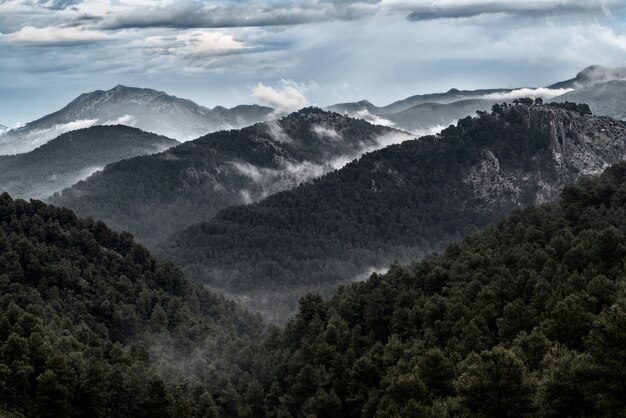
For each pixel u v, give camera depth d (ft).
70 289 579.89
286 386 430.61
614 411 218.59
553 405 233.96
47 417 347.77
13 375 352.28
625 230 448.24
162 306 617.62
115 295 594.24
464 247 572.10
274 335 503.20
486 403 233.14
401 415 258.78
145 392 383.65
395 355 371.15
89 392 368.89
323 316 500.33
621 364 220.84
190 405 397.39
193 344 563.48
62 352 408.05
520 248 470.80
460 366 305.53
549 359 278.46
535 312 351.46
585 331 306.35
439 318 408.87
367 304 472.85
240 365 481.46
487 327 361.30
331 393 357.61
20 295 509.35
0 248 572.51
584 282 366.22
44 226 648.79
